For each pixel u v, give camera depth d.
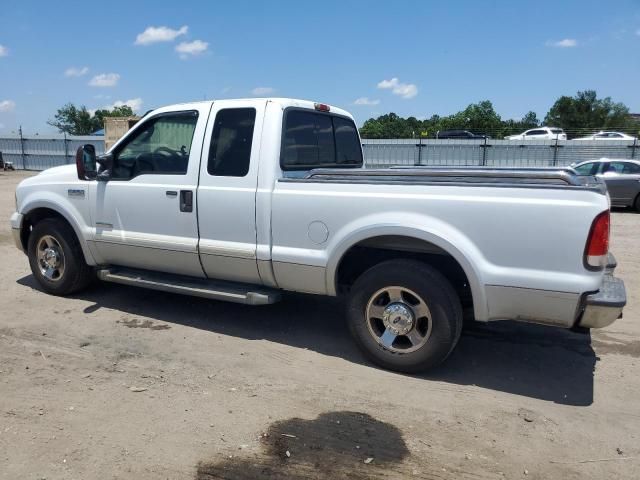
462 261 3.76
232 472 2.92
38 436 3.22
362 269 4.55
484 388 4.01
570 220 3.50
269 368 4.25
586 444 3.29
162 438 3.23
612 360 4.55
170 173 4.86
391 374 4.20
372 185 4.02
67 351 4.49
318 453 3.11
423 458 3.09
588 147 23.58
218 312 5.53
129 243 5.10
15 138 32.88
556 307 3.62
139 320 5.25
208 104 4.70
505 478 2.94
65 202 5.51
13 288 6.21
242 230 4.52
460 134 32.78
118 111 63.44
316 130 5.16
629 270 7.73
